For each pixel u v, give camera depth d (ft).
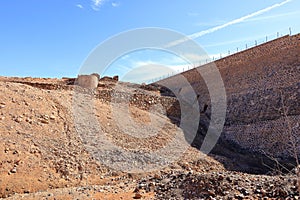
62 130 46.62
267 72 96.89
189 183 27.81
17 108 47.09
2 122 41.88
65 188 32.55
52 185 33.06
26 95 52.70
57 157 38.86
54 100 55.47
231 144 81.41
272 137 75.66
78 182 35.14
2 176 31.58
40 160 36.88
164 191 28.25
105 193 29.40
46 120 47.14
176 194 26.73
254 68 102.89
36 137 41.55
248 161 63.46
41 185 32.37
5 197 28.71
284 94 84.48
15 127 41.96
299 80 83.71
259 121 83.71
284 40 99.14
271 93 88.89
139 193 28.45
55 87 69.36
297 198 21.70
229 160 58.80
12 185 30.66
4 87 53.36
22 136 40.42
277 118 79.82
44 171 35.06
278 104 83.61
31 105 49.62
